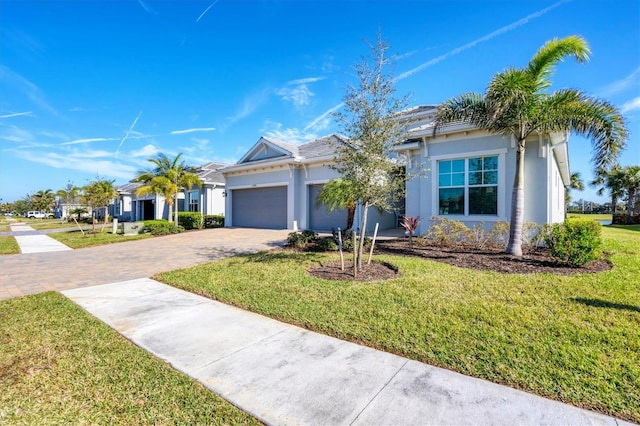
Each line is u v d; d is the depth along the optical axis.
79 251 12.71
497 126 8.88
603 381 2.98
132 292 6.55
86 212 35.97
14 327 4.57
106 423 2.54
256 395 2.89
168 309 5.43
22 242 16.45
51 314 5.13
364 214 7.81
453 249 10.30
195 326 4.63
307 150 19.53
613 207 36.09
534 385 2.96
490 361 3.39
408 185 12.96
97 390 3.00
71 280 7.70
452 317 4.60
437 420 2.51
